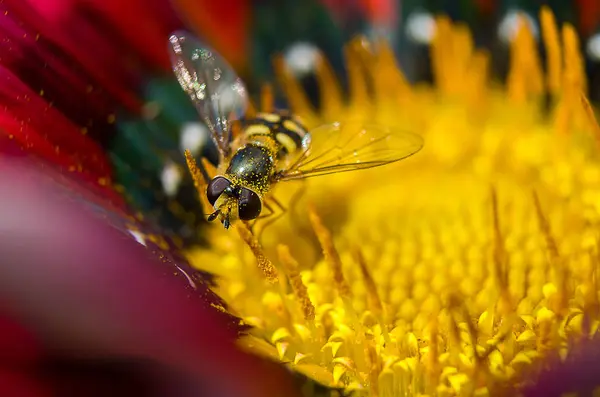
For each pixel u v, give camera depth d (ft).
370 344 0.33
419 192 0.36
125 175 0.36
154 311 0.33
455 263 0.35
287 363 0.33
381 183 0.37
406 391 0.33
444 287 0.35
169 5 0.38
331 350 0.33
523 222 0.35
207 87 0.35
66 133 0.35
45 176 0.34
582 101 0.34
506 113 0.38
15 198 0.33
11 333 0.33
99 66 0.37
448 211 0.36
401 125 0.38
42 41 0.35
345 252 0.36
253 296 0.35
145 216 0.36
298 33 0.40
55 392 0.33
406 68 0.39
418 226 0.36
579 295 0.33
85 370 0.33
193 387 0.33
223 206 0.33
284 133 0.34
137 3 0.38
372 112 0.38
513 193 0.36
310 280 0.35
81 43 0.36
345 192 0.37
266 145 0.34
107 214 0.35
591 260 0.34
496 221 0.33
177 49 0.35
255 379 0.33
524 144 0.37
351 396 0.33
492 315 0.33
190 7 0.39
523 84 0.37
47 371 0.33
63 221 0.33
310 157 0.34
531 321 0.33
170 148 0.37
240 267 0.35
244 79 0.39
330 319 0.34
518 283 0.34
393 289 0.35
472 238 0.35
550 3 0.39
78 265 0.33
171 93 0.38
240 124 0.35
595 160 0.36
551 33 0.36
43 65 0.35
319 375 0.33
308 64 0.39
